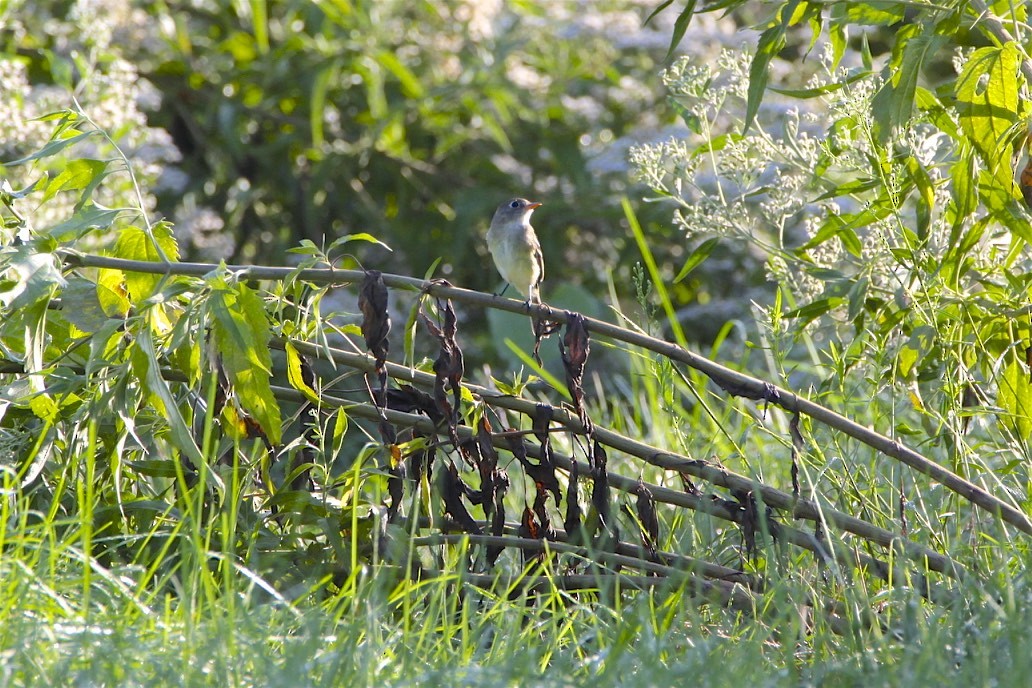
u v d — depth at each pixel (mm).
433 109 19094
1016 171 8227
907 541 7008
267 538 7340
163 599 6566
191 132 19578
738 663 5500
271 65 18219
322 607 6406
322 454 7453
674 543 8352
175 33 18672
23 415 7613
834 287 8023
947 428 7969
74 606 6031
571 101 19453
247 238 19719
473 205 18688
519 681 5441
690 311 16781
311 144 19500
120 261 7238
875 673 5379
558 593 6781
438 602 7035
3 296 6824
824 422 7074
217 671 5137
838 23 7730
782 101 16438
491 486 7371
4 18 11953
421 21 19406
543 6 20344
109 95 11273
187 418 7668
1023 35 7535
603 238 19281
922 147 8016
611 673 5367
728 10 7527
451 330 7121
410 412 7793
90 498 6473
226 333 6801
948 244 8062
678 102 8578
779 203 8562
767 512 7285
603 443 7391
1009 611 5645
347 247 19125
